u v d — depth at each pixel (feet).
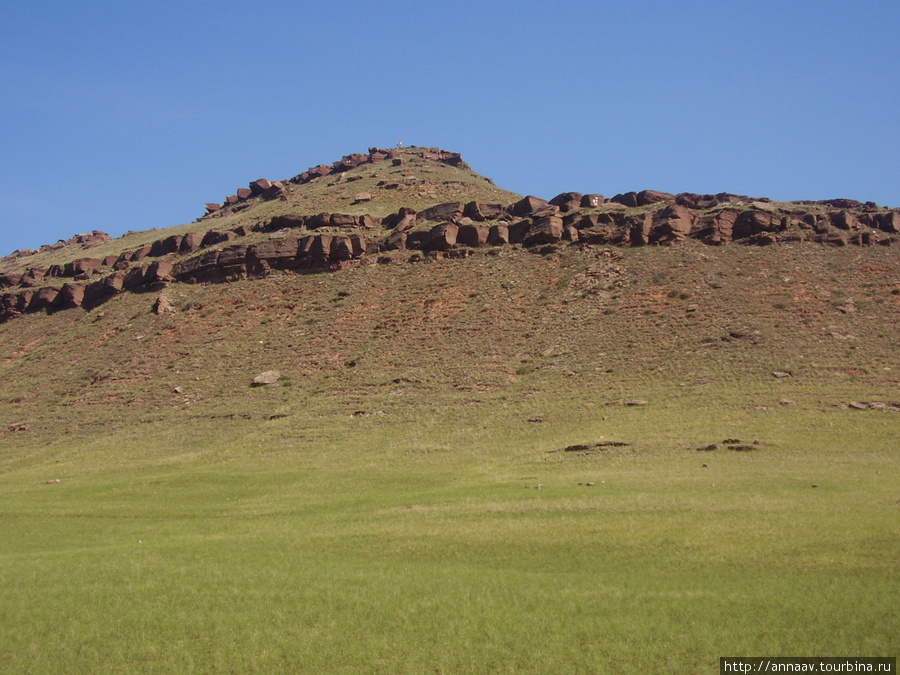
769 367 148.66
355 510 96.63
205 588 67.31
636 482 97.09
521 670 50.03
